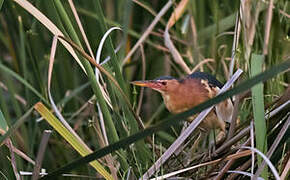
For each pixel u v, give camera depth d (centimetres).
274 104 1012
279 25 1039
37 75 1037
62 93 1052
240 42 1035
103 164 1013
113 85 1009
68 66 1050
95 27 1022
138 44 1037
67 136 998
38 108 995
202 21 1060
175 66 1052
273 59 1038
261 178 993
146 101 1059
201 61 1042
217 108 1006
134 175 1008
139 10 1060
